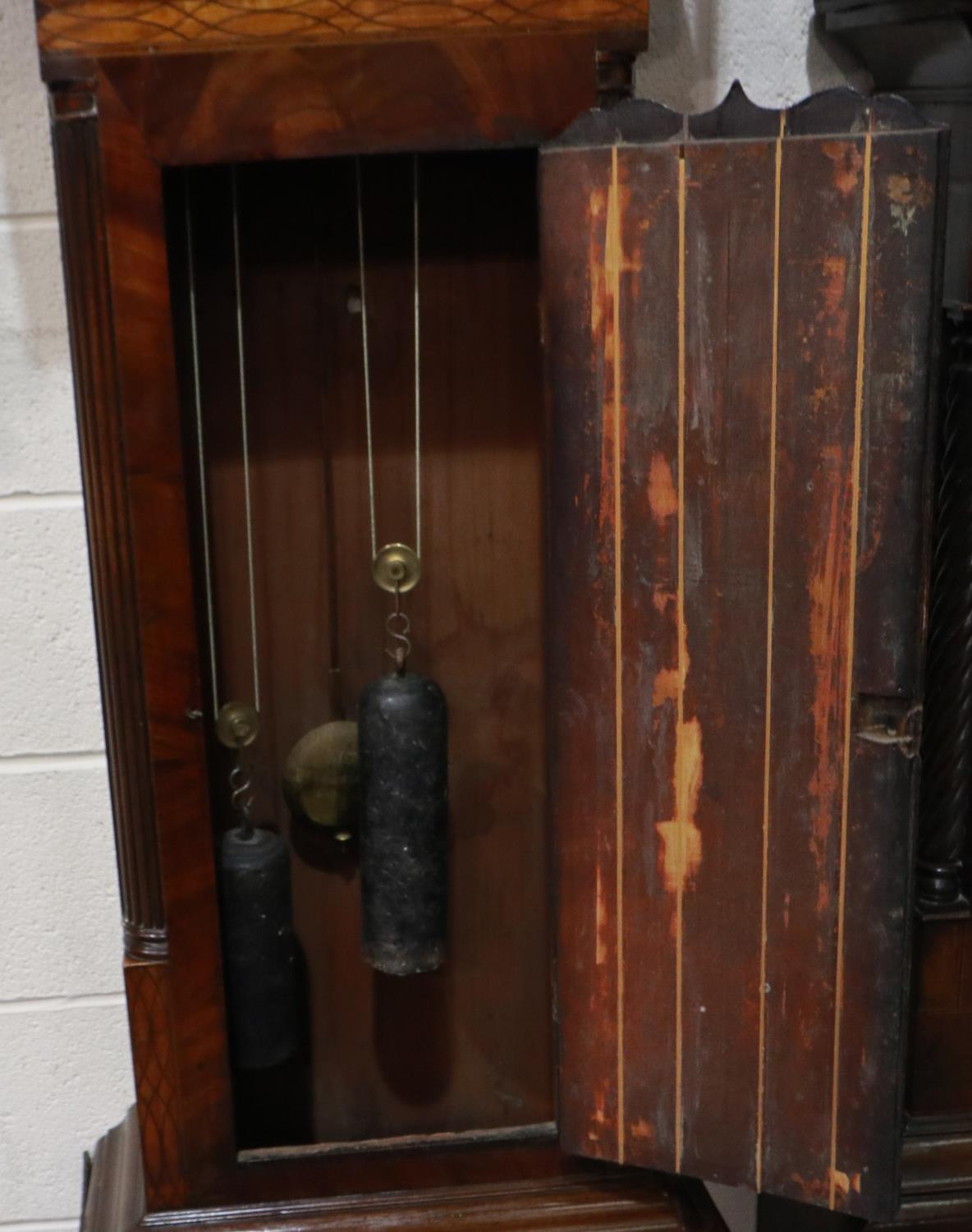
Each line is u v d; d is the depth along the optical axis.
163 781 0.93
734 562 0.85
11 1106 1.23
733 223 0.80
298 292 0.96
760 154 0.79
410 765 0.94
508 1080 1.10
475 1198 1.02
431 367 0.98
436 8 0.83
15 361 1.07
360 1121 1.10
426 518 1.00
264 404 0.97
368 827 0.96
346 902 1.06
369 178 0.95
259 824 1.04
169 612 0.91
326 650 1.02
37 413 1.08
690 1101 0.94
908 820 0.85
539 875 1.06
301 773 1.01
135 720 0.93
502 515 1.01
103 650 0.93
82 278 0.86
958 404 0.97
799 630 0.85
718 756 0.88
